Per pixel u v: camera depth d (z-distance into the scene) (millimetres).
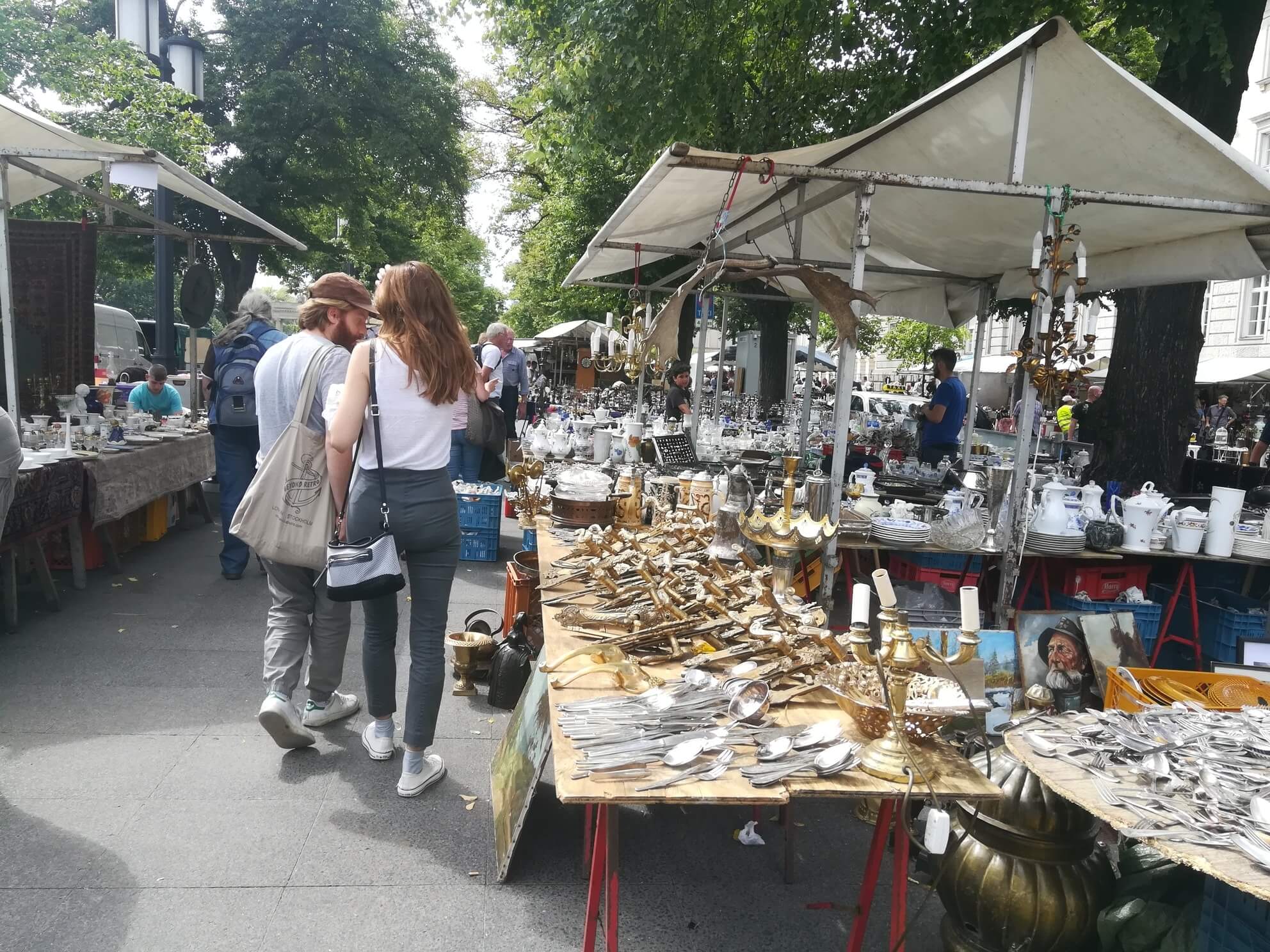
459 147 23031
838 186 3637
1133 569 4449
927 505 5234
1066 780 1976
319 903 2453
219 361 5441
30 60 11672
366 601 3062
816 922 2520
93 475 5188
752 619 2553
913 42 7973
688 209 4980
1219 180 3500
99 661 4137
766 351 12906
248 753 3322
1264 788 1831
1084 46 3004
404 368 2746
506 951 2305
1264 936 1812
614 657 2340
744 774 1821
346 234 22547
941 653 3412
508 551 6875
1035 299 3471
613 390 16234
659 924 2459
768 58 10125
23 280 6492
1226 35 5824
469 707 3920
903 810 1962
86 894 2422
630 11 8344
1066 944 2209
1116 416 6633
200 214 19828
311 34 20359
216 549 6590
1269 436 11461
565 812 3053
